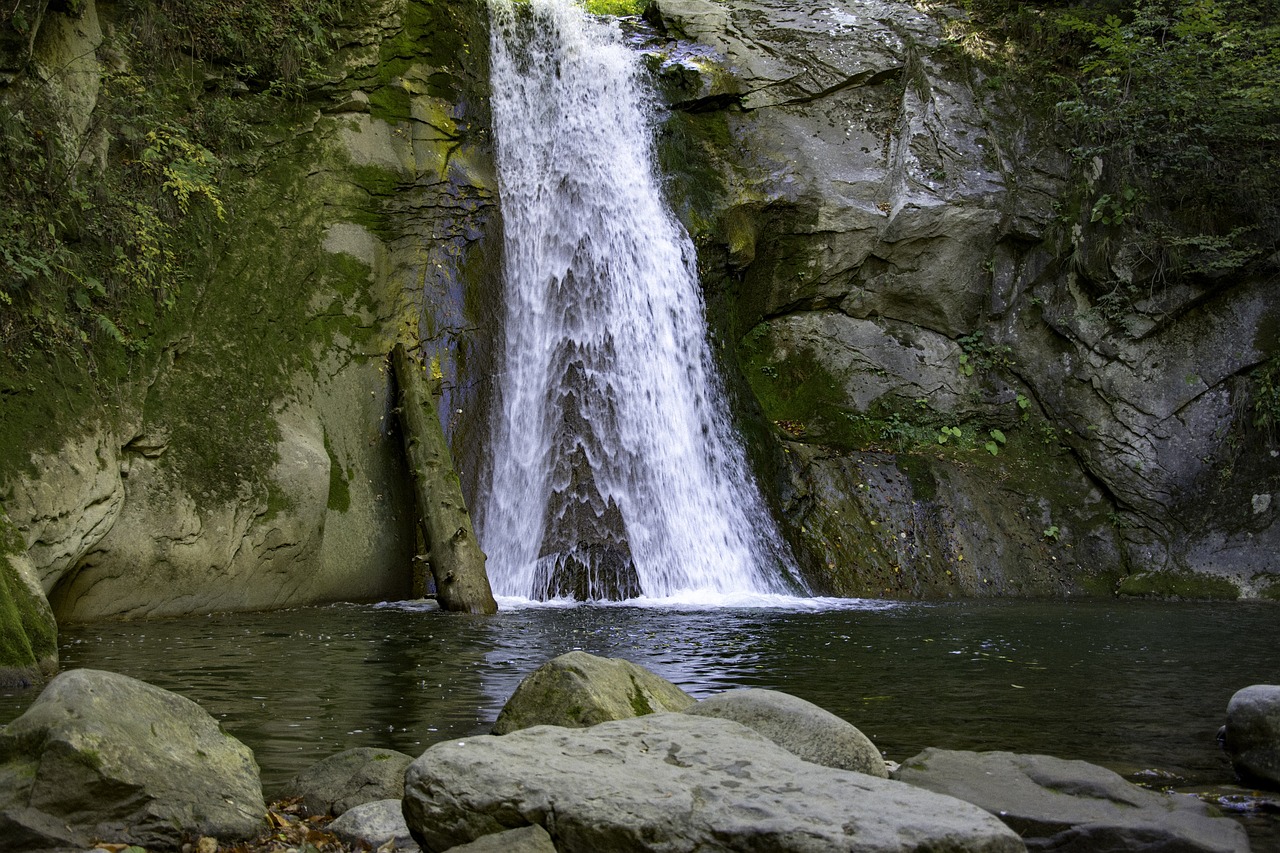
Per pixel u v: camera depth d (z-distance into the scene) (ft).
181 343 38.04
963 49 64.03
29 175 34.47
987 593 53.83
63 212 35.22
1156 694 23.81
